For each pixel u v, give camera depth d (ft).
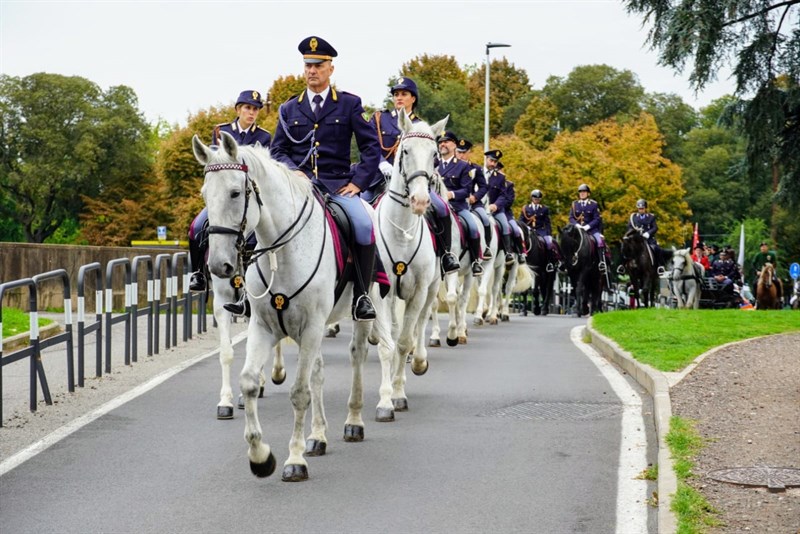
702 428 31.35
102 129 255.09
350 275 29.60
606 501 25.07
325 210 28.60
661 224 201.36
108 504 24.90
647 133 204.33
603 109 290.56
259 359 26.50
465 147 62.64
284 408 37.65
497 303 79.97
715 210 298.56
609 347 52.70
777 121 89.40
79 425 34.27
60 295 99.66
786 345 51.60
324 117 32.14
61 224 282.36
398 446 31.12
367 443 31.58
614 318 67.82
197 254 37.50
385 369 35.22
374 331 35.04
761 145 92.48
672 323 62.95
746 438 29.91
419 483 26.84
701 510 22.77
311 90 32.53
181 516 23.90
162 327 71.31
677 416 32.96
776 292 120.06
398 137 43.29
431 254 37.06
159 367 49.21
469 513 24.16
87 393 41.37
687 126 316.60
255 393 26.13
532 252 97.35
